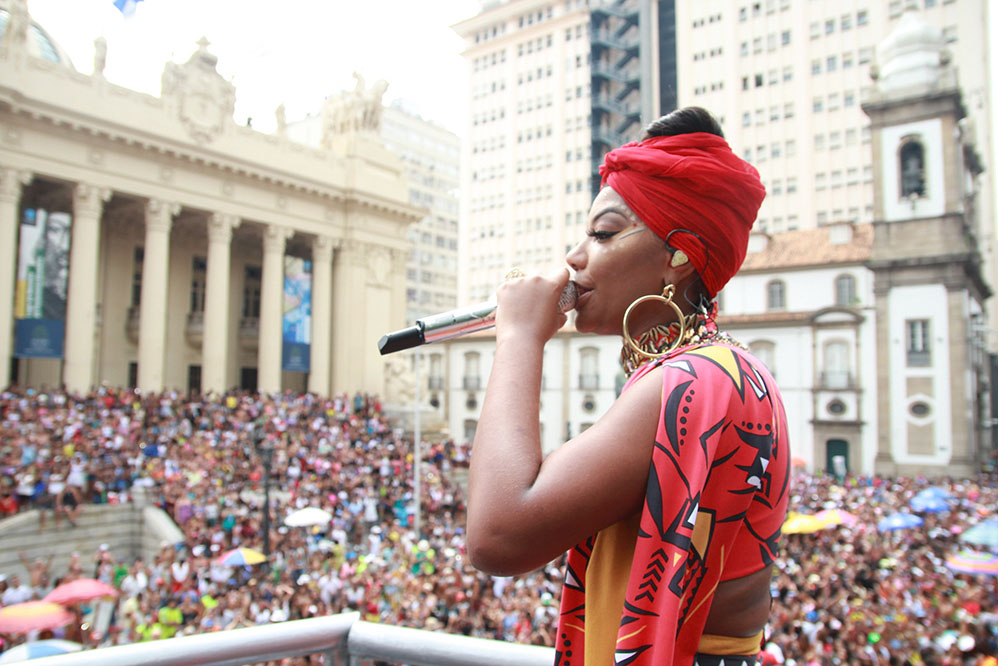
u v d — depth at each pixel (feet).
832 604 38.22
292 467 82.94
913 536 63.57
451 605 43.27
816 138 183.21
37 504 63.93
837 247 139.85
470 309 4.46
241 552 47.65
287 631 5.26
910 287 128.77
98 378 113.29
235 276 134.92
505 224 229.86
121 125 100.27
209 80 112.68
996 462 145.89
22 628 29.40
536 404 3.55
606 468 3.11
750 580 3.51
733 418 3.33
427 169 337.31
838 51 182.09
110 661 4.76
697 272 3.96
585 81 216.74
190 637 5.02
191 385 126.72
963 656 31.14
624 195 3.99
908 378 127.85
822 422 132.87
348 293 135.64
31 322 95.20
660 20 203.10
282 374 142.00
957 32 186.91
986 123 193.16
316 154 130.41
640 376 3.69
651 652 2.98
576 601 3.91
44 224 97.81
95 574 48.88
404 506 82.69
